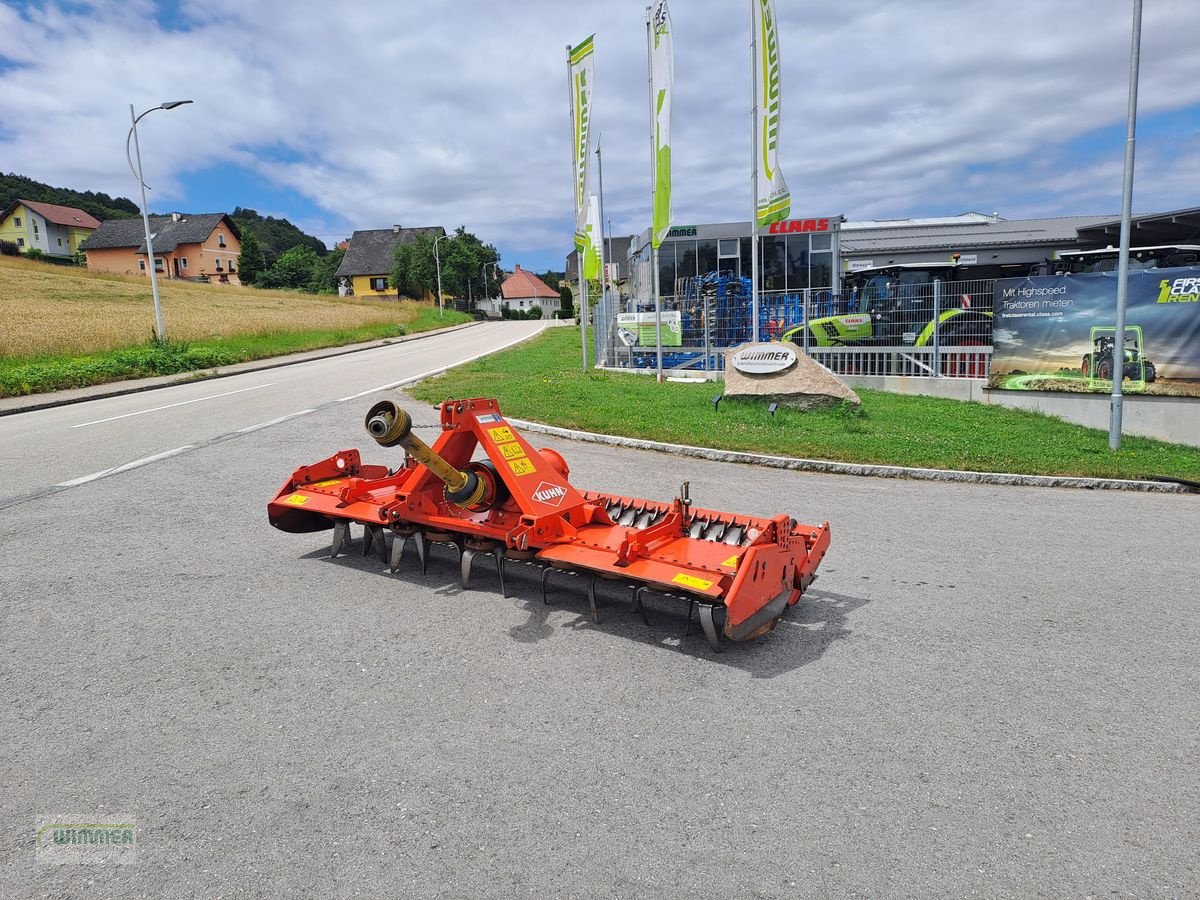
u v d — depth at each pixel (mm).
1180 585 6043
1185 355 12898
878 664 4520
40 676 4086
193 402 15453
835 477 10117
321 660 4355
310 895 2623
